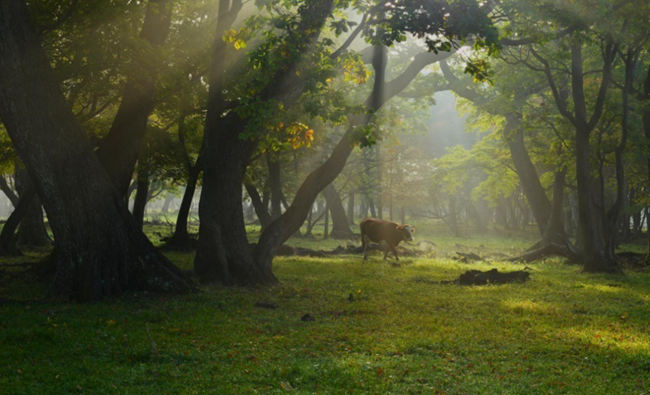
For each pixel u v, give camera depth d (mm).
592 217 21094
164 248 27203
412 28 12156
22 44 11516
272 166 35594
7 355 7566
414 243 37500
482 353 8367
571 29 16000
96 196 12492
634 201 38188
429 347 8641
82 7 13477
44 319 10008
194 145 27750
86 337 8602
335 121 13469
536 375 7297
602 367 7648
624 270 22391
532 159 34688
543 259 27188
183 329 9422
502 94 25484
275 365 7387
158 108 18062
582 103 20984
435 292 14570
